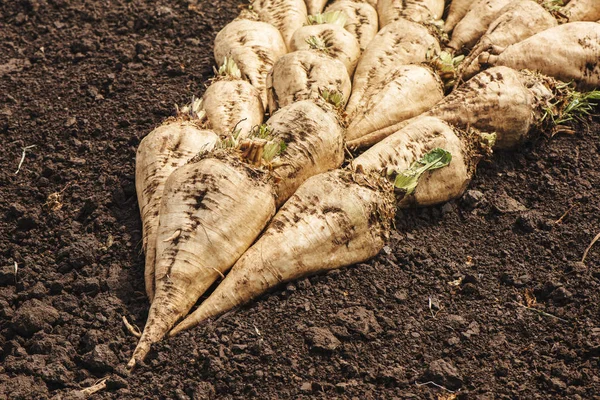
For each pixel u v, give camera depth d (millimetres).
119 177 2404
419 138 2352
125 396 2131
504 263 2299
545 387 2148
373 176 2297
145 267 2248
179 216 2221
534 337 2203
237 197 2227
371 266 2281
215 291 2211
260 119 2434
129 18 2738
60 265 2287
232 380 2145
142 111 2516
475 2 2625
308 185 2270
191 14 2738
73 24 2740
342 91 2422
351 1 2654
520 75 2461
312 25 2543
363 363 2172
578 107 2500
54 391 2141
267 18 2635
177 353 2168
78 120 2510
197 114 2385
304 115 2312
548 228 2338
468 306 2242
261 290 2227
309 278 2258
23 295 2248
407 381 2154
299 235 2238
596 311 2221
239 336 2186
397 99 2412
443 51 2545
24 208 2369
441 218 2361
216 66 2596
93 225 2340
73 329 2207
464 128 2400
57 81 2600
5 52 2682
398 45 2504
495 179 2416
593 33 2504
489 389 2146
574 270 2271
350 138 2395
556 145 2463
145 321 2221
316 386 2145
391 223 2334
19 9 2775
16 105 2553
